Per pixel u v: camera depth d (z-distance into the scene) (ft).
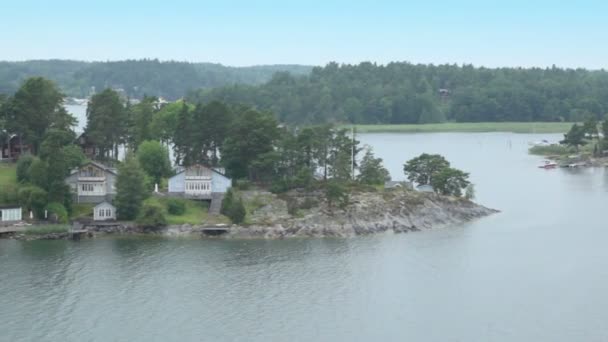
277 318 437.58
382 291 483.92
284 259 552.82
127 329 419.74
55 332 414.41
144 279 501.97
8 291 475.31
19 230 600.80
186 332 416.87
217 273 515.91
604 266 538.47
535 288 491.31
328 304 460.14
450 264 543.80
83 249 571.69
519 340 410.11
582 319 438.40
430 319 438.40
